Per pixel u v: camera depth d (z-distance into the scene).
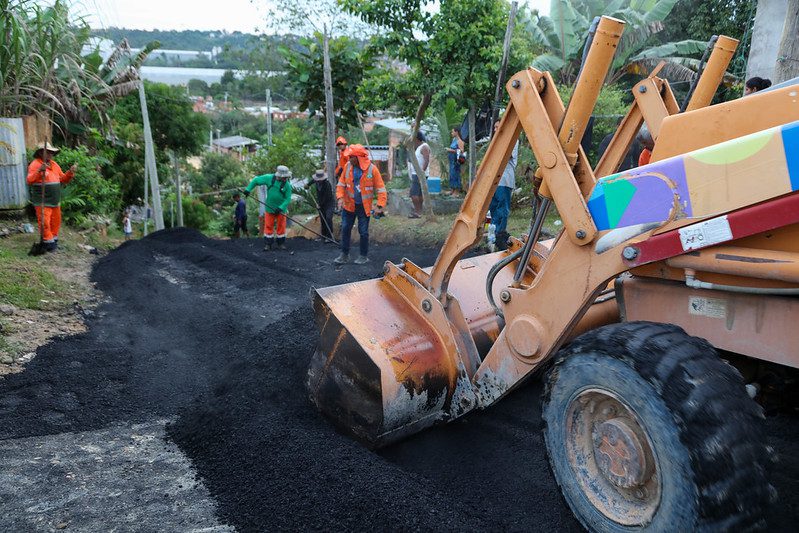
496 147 3.34
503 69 8.71
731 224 2.34
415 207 13.21
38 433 4.17
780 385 2.97
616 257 2.69
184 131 24.39
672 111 3.76
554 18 17.05
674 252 2.50
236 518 3.05
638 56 16.17
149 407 4.66
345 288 3.77
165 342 6.14
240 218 22.12
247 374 4.80
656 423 2.28
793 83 2.67
